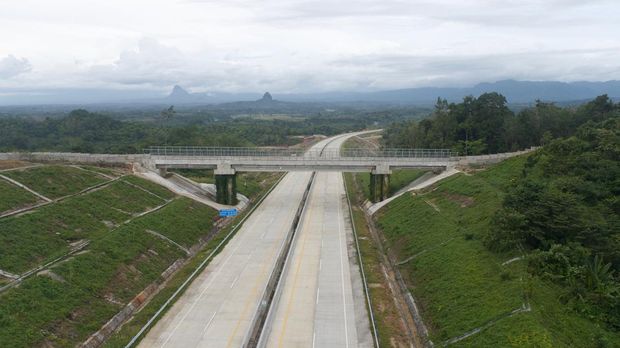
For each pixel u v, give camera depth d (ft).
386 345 150.10
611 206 186.70
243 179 435.12
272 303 175.22
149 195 273.54
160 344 149.79
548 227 168.76
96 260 182.19
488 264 171.63
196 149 366.02
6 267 159.84
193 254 234.38
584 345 125.39
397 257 224.74
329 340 154.30
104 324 155.53
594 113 377.30
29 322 138.62
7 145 550.77
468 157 326.85
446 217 237.45
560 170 229.45
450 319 151.43
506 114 406.21
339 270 213.87
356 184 436.76
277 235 265.75
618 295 138.21
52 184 237.04
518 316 134.10
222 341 152.05
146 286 187.42
